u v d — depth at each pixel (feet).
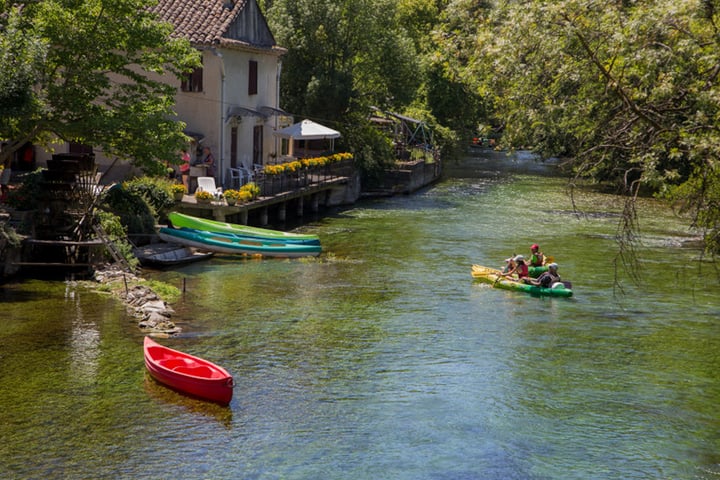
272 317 70.64
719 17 38.81
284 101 162.50
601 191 168.35
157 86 81.71
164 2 123.44
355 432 47.24
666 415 50.96
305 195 135.54
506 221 128.67
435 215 134.62
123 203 93.71
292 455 44.06
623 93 37.96
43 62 71.36
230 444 45.14
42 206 82.07
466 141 236.84
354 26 163.22
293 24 159.94
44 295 73.20
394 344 63.87
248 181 122.31
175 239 96.32
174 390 52.26
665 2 37.55
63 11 75.72
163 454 43.60
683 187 40.93
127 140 80.02
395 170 162.91
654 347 64.80
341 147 159.84
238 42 121.70
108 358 57.52
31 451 43.27
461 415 50.14
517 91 42.04
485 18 46.24
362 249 104.47
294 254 98.48
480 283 86.69
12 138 80.53
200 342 62.49
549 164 226.38
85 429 46.19
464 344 64.44
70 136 78.33
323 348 62.28
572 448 45.98
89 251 81.25
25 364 55.62
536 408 51.60
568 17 40.06
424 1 232.12
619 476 42.73
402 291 82.07
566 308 76.84
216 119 120.47
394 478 41.75
